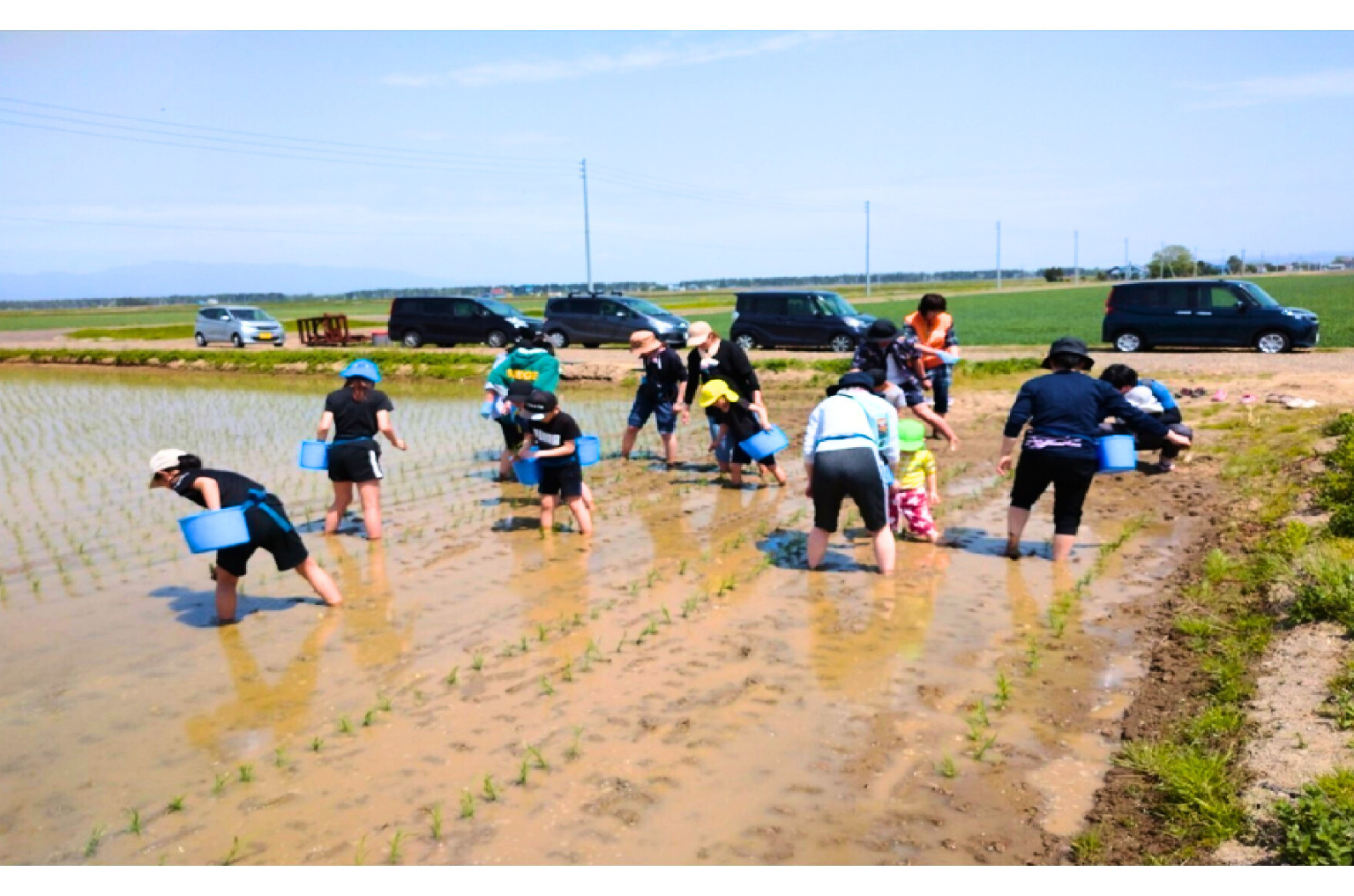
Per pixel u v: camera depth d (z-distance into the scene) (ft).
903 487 28.37
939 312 43.65
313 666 20.20
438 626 22.31
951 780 15.14
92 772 16.07
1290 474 32.86
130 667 20.43
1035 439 25.39
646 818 14.17
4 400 72.18
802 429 50.75
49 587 25.99
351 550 28.86
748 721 17.20
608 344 99.86
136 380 89.20
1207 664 18.33
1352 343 79.56
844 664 19.58
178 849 13.75
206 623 23.02
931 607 22.84
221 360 98.32
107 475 41.88
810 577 25.27
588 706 17.89
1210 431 42.70
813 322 86.99
